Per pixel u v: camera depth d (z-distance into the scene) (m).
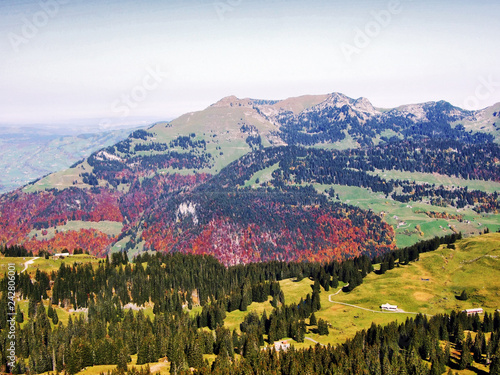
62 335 196.12
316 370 161.75
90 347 181.88
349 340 180.88
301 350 176.75
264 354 174.75
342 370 159.50
